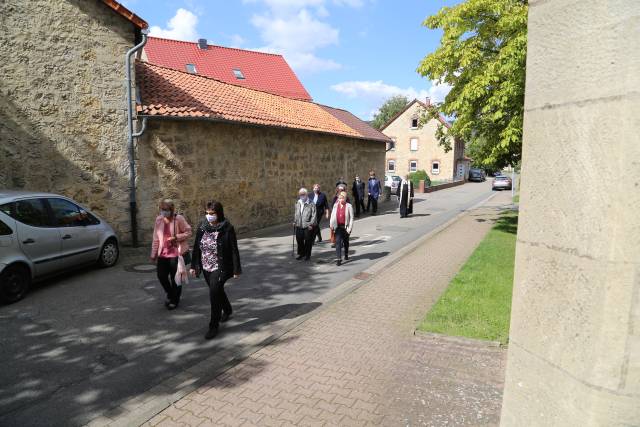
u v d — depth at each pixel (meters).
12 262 6.47
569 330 2.06
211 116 11.47
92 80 9.83
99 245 8.38
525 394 2.36
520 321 2.41
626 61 1.78
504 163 14.02
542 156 2.23
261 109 14.84
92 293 7.10
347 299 6.93
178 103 11.57
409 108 51.31
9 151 8.84
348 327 5.73
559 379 2.12
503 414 2.55
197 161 11.77
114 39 10.11
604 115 1.87
